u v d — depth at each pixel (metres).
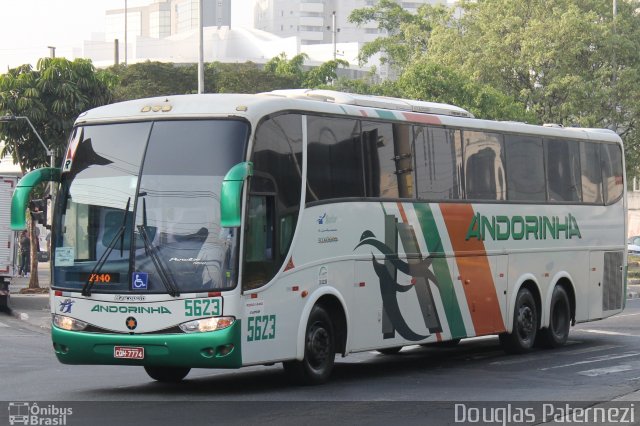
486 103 54.69
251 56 193.88
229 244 14.56
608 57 61.78
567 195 23.88
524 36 59.66
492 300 21.06
